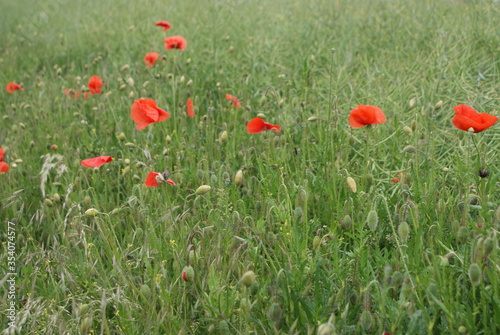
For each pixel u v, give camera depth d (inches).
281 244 61.2
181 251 62.1
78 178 72.7
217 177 70.5
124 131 87.7
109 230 65.4
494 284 54.0
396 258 58.5
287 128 75.7
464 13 105.1
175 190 73.7
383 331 55.6
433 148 68.1
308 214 69.3
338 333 55.2
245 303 55.4
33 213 77.2
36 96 101.8
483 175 62.1
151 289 60.7
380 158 76.5
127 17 150.3
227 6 134.0
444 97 85.0
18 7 182.4
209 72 101.3
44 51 134.6
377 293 56.5
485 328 54.1
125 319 58.0
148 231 65.2
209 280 57.6
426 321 54.2
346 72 95.3
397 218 63.2
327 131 72.1
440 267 57.8
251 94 96.3
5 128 94.5
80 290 62.4
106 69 109.3
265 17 130.8
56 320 59.3
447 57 90.9
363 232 62.1
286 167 72.2
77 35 140.7
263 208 67.2
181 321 57.9
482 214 59.4
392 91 87.3
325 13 122.7
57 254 64.4
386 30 110.2
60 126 91.4
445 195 67.2
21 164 82.5
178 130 83.9
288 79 88.7
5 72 121.0
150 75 99.3
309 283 58.4
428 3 114.7
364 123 66.3
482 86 85.5
